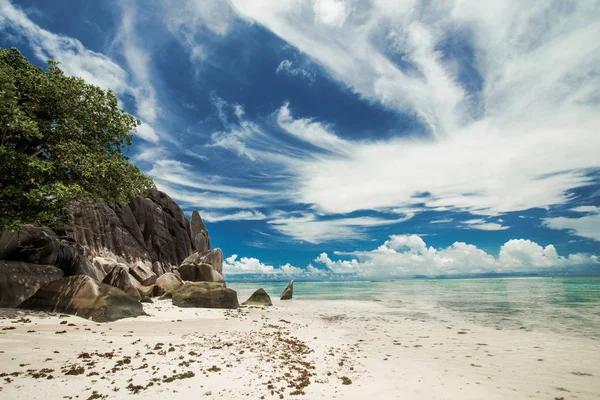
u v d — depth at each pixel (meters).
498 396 6.94
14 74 16.80
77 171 17.09
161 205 54.59
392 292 53.38
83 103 19.27
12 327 11.16
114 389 6.11
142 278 32.59
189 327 14.22
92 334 10.95
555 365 9.43
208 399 5.93
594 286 62.44
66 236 32.78
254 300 30.53
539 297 36.34
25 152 18.58
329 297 43.16
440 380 7.92
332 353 10.69
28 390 5.77
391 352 11.14
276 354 9.83
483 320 19.19
